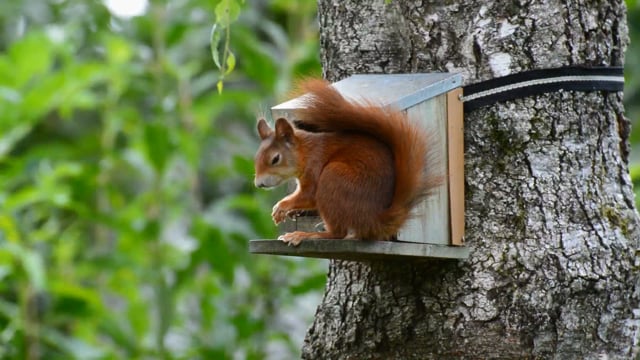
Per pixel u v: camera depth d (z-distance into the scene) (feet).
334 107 23.39
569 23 25.03
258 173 23.52
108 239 52.70
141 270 42.14
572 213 24.71
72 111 49.19
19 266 39.60
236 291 44.09
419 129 23.77
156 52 45.96
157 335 42.78
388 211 22.82
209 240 41.57
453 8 25.21
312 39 44.16
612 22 25.76
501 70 24.84
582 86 24.99
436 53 25.30
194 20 45.83
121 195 46.21
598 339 24.57
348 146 23.34
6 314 40.65
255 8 51.93
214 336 42.22
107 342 50.60
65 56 44.93
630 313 24.97
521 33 24.90
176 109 44.11
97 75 43.75
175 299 43.47
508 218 24.63
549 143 24.81
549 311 24.36
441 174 24.31
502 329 24.36
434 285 24.76
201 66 49.62
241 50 42.45
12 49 44.19
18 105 42.42
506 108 24.79
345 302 25.99
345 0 26.55
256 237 42.16
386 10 26.02
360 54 26.25
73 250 43.42
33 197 39.81
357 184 22.82
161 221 42.01
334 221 22.90
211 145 46.21
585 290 24.50
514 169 24.71
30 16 53.16
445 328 24.59
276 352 46.75
